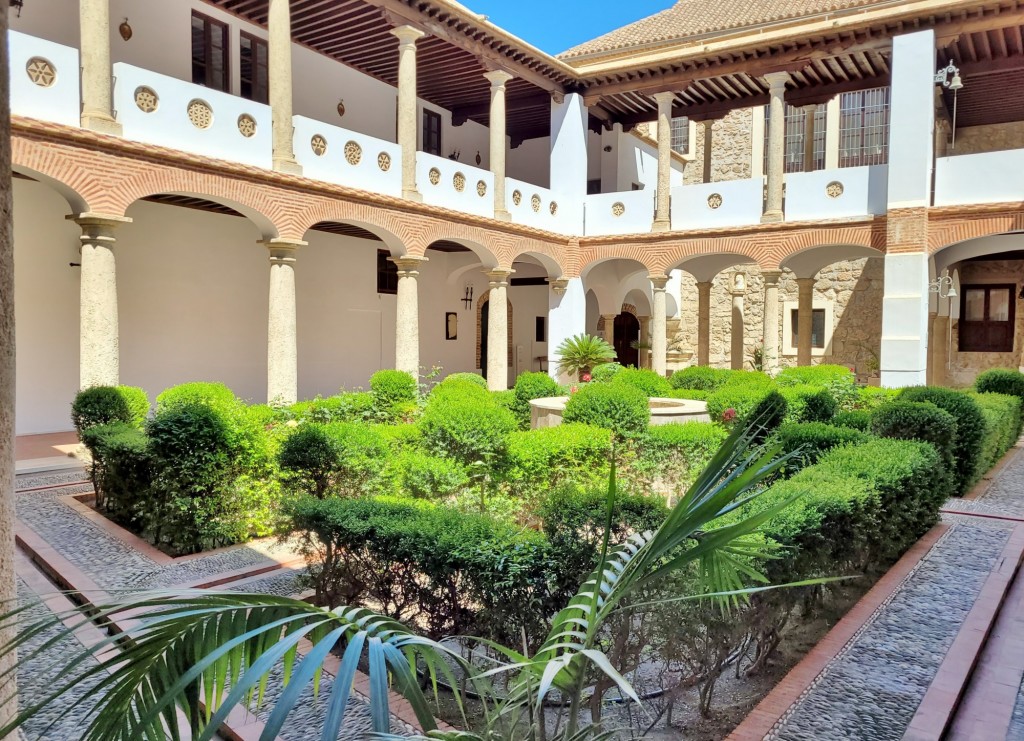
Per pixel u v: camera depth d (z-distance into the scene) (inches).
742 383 466.3
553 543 125.8
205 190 385.7
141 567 208.7
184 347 504.1
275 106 423.8
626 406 301.7
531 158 777.6
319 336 605.6
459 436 250.8
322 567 174.1
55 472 337.7
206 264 518.0
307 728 119.9
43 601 71.3
